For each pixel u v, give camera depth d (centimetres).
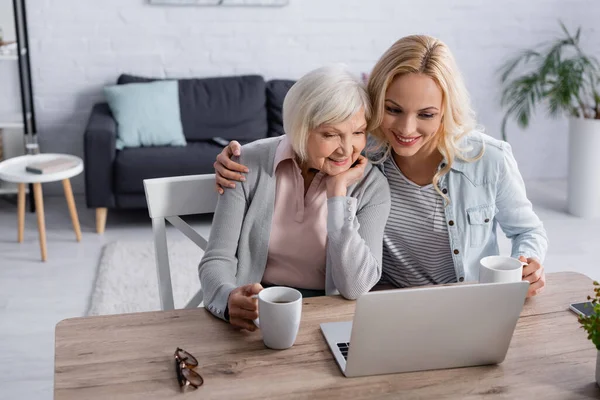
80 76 471
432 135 177
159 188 188
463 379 134
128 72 475
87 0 461
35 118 466
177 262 371
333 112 163
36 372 268
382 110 172
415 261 203
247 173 183
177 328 151
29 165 380
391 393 129
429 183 192
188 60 479
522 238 195
